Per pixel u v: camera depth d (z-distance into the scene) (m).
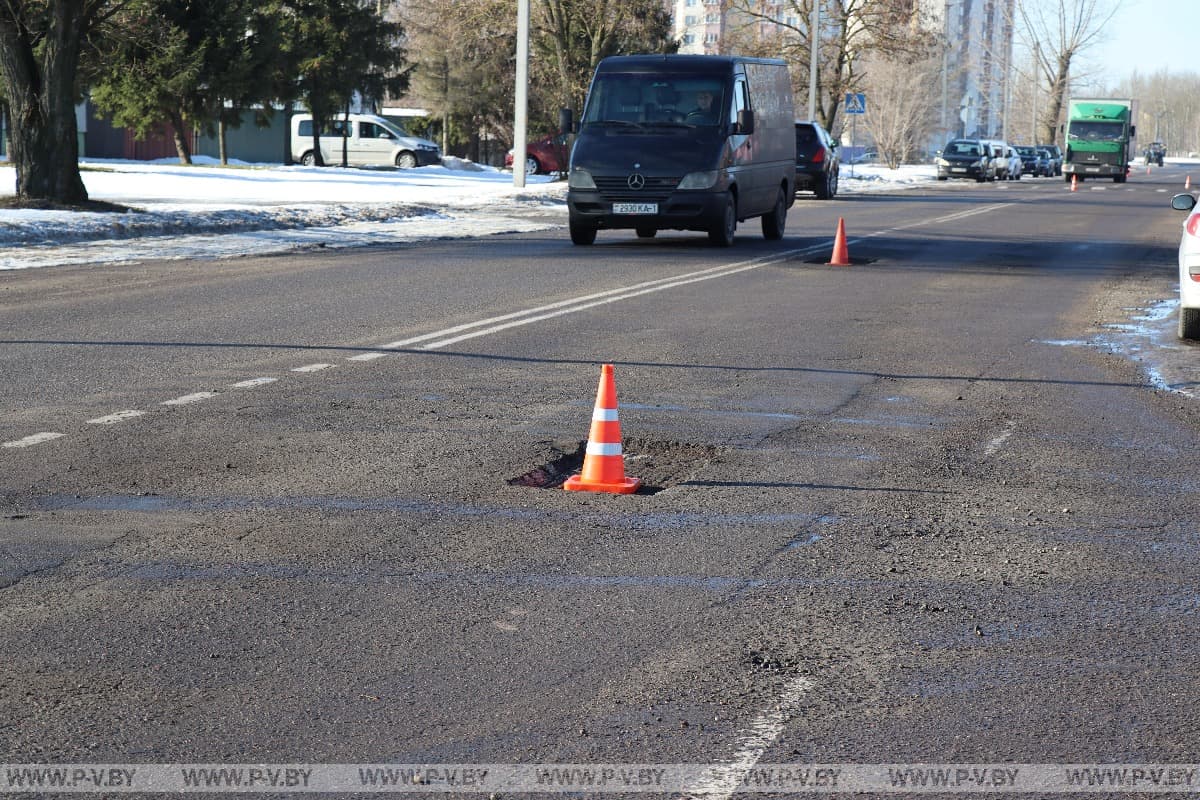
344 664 4.86
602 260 20.80
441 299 15.59
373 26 57.75
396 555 6.18
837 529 6.76
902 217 34.91
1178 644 5.23
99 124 62.06
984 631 5.34
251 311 14.33
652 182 22.70
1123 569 6.20
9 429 8.55
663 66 23.89
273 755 4.11
